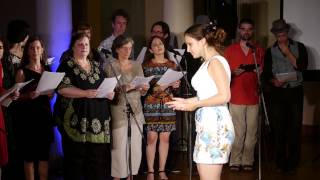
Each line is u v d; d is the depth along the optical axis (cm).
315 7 586
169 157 547
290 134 536
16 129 412
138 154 452
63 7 517
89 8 611
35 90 390
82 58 410
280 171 539
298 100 530
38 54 413
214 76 304
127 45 443
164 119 477
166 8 615
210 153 311
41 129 417
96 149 413
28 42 411
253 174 527
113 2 661
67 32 520
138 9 677
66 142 408
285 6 599
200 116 317
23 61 412
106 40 532
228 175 523
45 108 421
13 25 427
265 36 700
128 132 404
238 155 539
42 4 502
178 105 306
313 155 611
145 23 680
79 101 402
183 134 609
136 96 447
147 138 479
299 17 594
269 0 693
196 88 318
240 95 526
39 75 410
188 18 616
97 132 406
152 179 481
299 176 521
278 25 526
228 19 637
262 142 632
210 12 639
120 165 441
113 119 438
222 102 302
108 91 394
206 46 316
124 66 448
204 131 313
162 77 430
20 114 410
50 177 501
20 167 440
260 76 526
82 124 401
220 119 312
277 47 534
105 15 653
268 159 588
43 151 421
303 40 595
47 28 504
